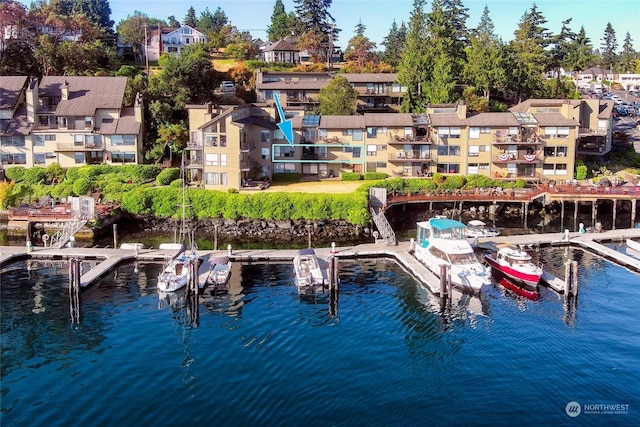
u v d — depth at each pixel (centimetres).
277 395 3700
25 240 7412
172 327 4744
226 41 16300
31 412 3534
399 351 4300
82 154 9369
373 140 9538
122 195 8238
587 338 4500
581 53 13662
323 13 16662
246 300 5328
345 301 5303
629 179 9462
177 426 3375
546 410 3559
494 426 3400
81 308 5159
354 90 11519
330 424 3397
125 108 9888
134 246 6856
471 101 11419
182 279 5603
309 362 4128
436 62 11400
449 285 5325
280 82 12256
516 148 9581
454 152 9575
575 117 9962
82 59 11856
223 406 3575
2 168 9144
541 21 13762
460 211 8806
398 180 9012
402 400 3653
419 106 11400
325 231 7919
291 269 6250
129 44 15188
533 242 7038
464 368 4050
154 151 9569
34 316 4978
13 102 9494
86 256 6556
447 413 3522
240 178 8531
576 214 8356
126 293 5531
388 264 6438
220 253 6650
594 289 5578
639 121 14388
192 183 8850
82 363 4138
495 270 6125
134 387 3806
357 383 3847
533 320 4853
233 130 8400
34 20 12712
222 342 4450
